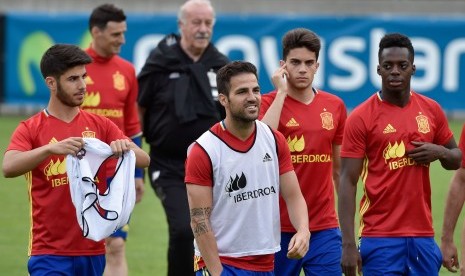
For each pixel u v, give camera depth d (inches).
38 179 681.0
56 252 680.4
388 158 707.4
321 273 759.7
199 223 638.5
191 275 876.0
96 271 693.3
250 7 2199.8
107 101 935.7
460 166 720.3
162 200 909.8
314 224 763.4
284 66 773.9
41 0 2176.4
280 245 719.7
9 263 1024.2
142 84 938.7
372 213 716.7
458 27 1946.4
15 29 1951.3
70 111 693.9
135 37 1942.7
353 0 2199.8
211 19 929.5
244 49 1956.2
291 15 2003.0
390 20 1942.7
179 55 931.3
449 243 724.0
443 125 722.8
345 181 714.8
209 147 641.0
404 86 703.7
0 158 1561.3
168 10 2185.0
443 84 1957.4
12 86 1962.4
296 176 696.4
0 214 1272.1
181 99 916.0
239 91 633.0
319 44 772.6
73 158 655.1
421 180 709.9
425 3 2193.7
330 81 1951.3
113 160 698.2
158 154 925.8
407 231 707.4
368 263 717.9
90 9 2180.1
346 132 717.3
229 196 644.1
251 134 649.6
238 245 647.8
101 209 656.4
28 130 684.7
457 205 722.2
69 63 675.4
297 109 773.3
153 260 1049.5
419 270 713.0
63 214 681.0
